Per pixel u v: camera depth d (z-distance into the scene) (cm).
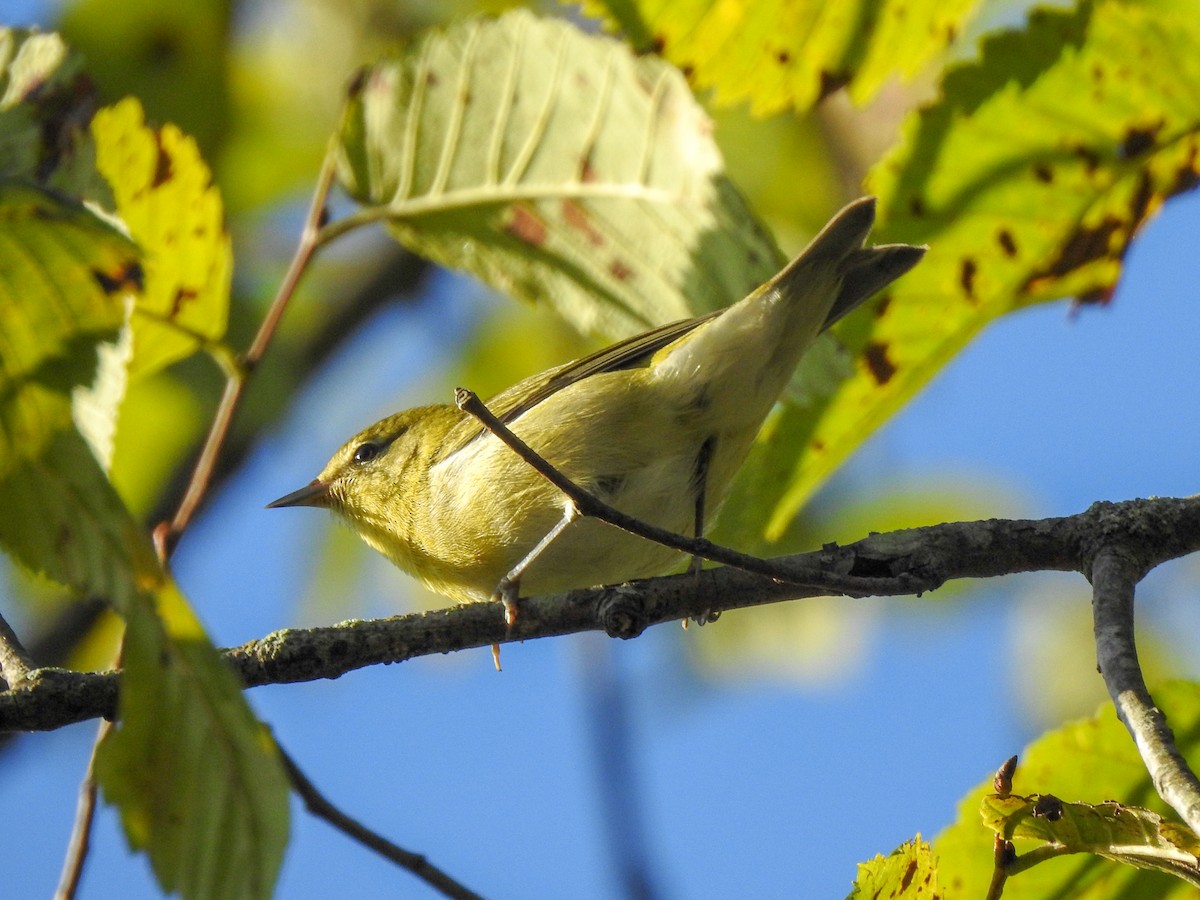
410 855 732
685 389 881
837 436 787
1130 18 716
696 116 797
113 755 427
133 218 759
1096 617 652
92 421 463
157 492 1223
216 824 431
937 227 769
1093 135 742
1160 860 565
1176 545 691
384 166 833
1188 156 744
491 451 945
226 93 1211
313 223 831
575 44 805
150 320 779
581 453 907
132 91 1190
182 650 433
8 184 423
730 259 815
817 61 830
